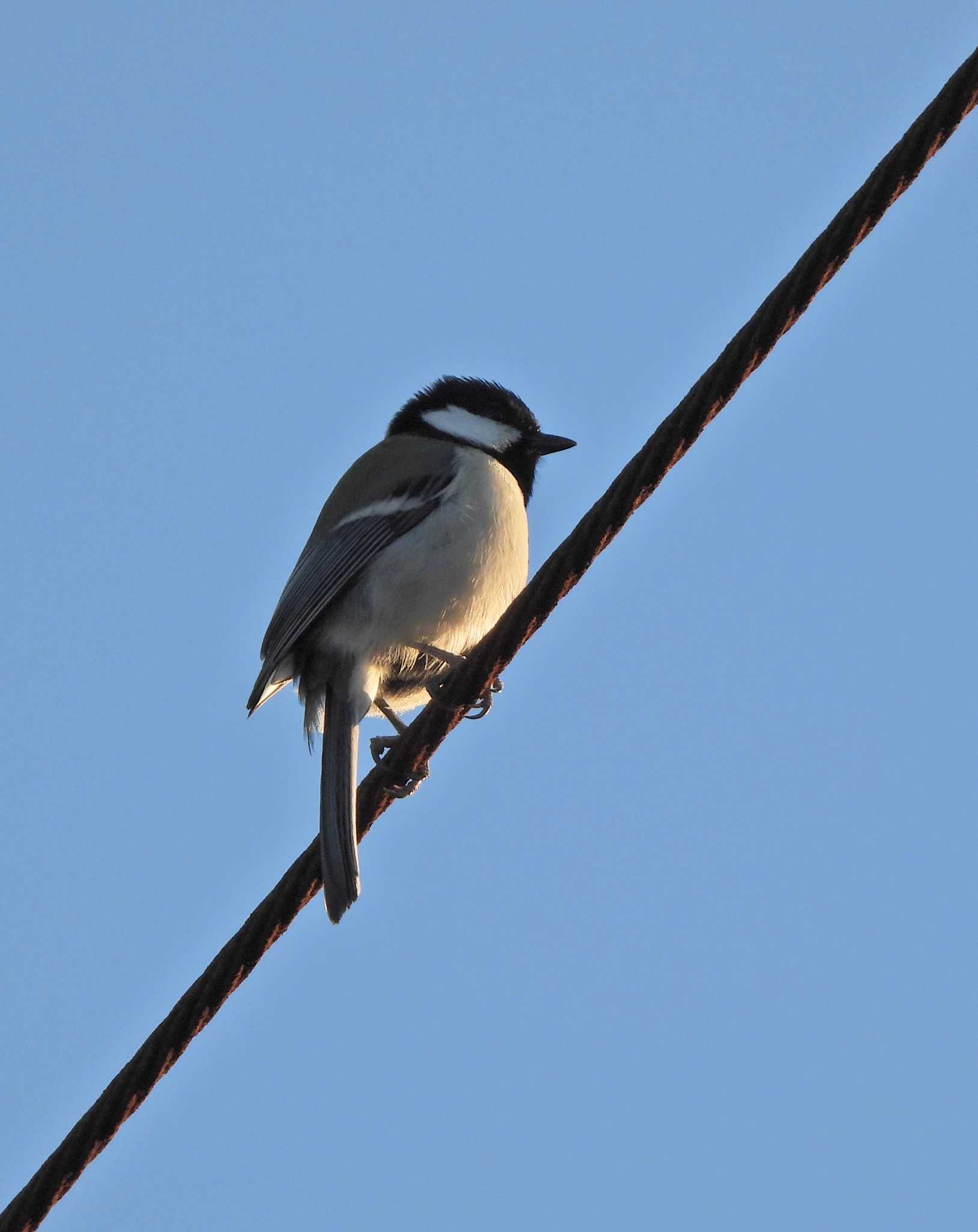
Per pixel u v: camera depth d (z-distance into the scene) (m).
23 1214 6.77
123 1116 7.00
